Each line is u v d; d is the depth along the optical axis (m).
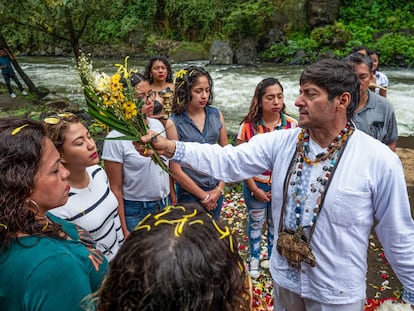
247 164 1.91
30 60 17.70
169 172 2.02
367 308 2.41
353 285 1.72
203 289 0.84
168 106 3.67
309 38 15.80
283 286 1.87
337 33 15.10
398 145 6.68
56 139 1.86
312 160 1.71
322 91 1.59
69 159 1.88
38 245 1.17
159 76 4.49
